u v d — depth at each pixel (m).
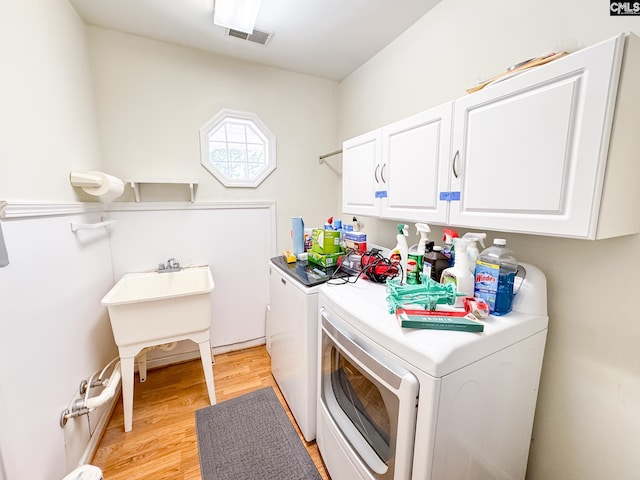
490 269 0.93
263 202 2.35
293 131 2.43
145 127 1.92
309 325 1.33
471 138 1.01
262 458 1.36
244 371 2.09
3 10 0.94
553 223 0.79
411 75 1.75
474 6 1.33
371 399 0.94
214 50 2.03
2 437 0.82
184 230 2.11
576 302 1.01
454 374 0.72
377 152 1.54
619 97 0.66
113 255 1.91
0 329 0.84
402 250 1.29
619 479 0.94
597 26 0.92
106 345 1.71
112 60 1.79
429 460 0.72
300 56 2.11
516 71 0.89
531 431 1.07
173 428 1.55
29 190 1.06
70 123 1.42
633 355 0.89
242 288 2.37
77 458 1.24
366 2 1.52
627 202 0.77
